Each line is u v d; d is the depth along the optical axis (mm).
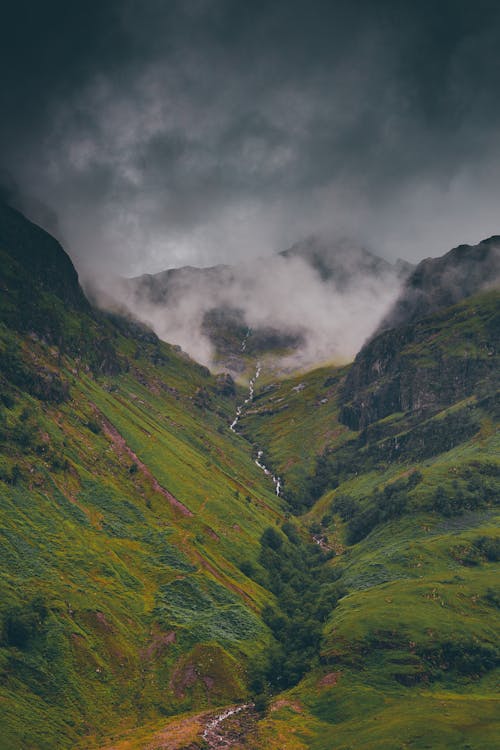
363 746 182250
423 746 175375
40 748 177375
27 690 194375
